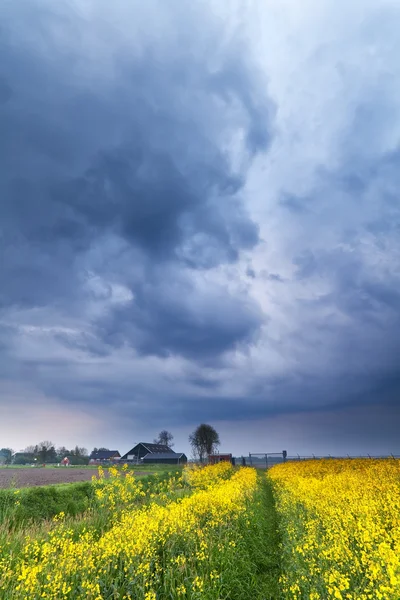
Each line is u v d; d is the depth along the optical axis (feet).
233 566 28.58
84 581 22.66
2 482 77.77
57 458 360.69
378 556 22.50
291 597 23.50
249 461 185.06
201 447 236.22
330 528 31.68
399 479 61.72
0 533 31.73
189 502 39.45
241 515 39.91
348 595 19.03
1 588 21.01
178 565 26.09
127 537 28.50
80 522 37.22
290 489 56.54
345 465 96.48
